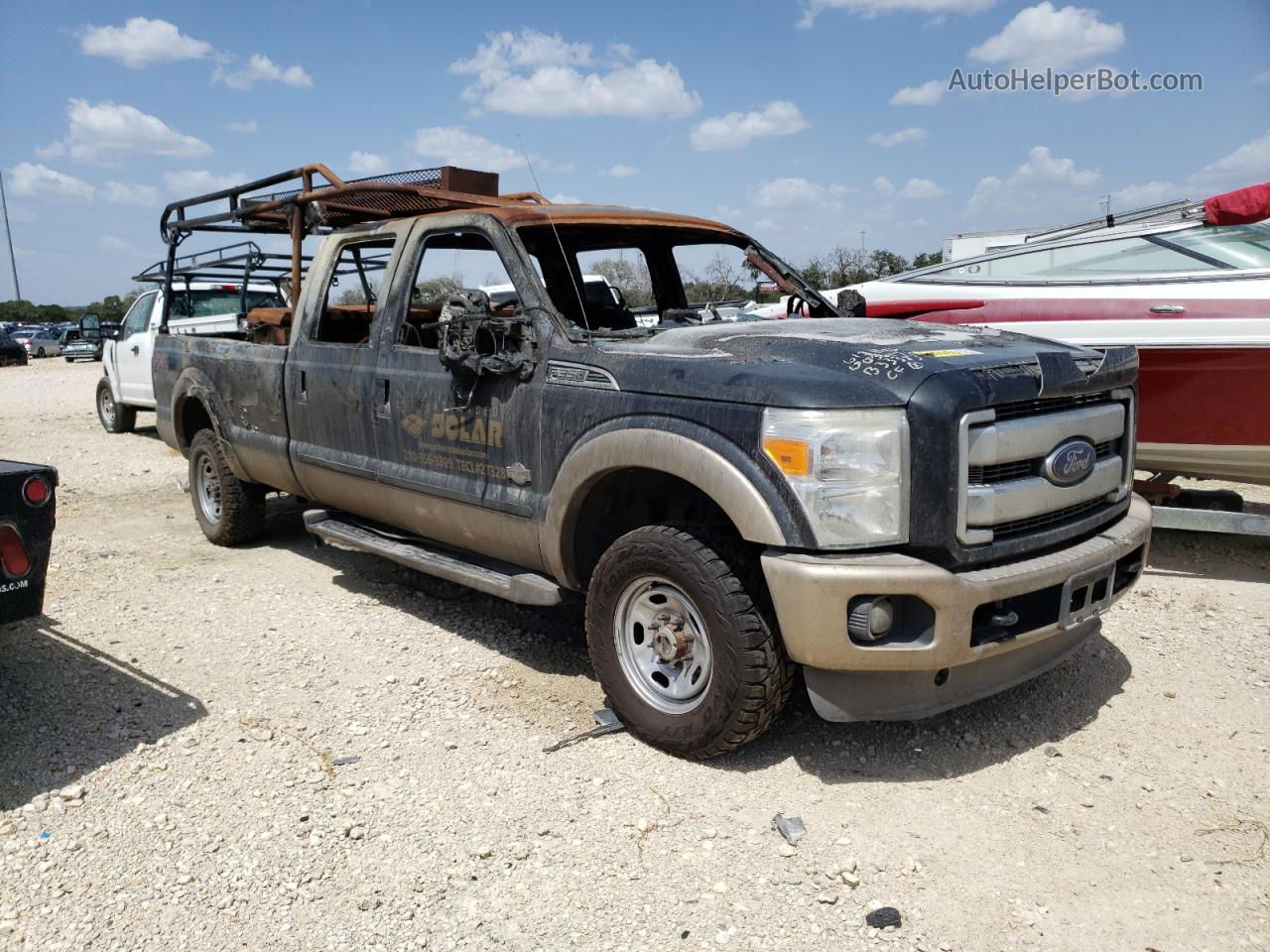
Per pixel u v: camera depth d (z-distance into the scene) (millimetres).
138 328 12344
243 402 6070
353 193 5230
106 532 7324
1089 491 3637
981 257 6984
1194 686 4254
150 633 5051
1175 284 6031
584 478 3754
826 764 3604
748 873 2967
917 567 3090
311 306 5496
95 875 2998
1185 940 2664
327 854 3094
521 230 4434
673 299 5594
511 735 3857
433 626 5117
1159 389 6035
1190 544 6504
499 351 4098
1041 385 3365
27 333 46719
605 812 3301
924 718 3596
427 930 2740
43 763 3668
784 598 3143
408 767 3621
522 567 4445
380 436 4871
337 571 6148
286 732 3910
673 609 3631
